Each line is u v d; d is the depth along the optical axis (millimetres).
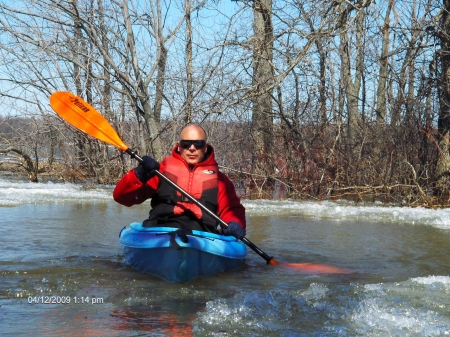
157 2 12086
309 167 12906
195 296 4082
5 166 16797
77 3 11680
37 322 3414
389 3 13891
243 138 13586
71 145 14984
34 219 7867
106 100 13125
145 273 4719
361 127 13680
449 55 11961
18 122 15078
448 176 11930
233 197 5273
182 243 4461
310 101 13461
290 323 3424
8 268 4777
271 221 8523
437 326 3391
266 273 4938
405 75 13516
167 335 3201
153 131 12359
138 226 5121
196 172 5152
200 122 12688
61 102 6355
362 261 5586
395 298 3971
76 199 10789
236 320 3463
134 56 11938
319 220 8742
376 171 12680
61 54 11672
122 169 14398
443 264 5484
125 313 3629
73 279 4469
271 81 12812
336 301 3875
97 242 6172
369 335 3238
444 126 12148
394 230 7754
